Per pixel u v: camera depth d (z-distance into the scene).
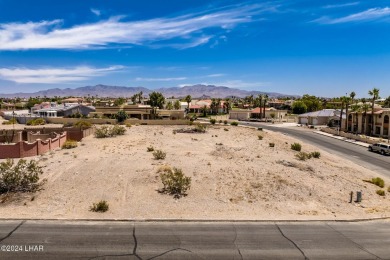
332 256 13.87
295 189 23.73
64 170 26.81
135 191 22.20
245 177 26.00
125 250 13.75
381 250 14.61
